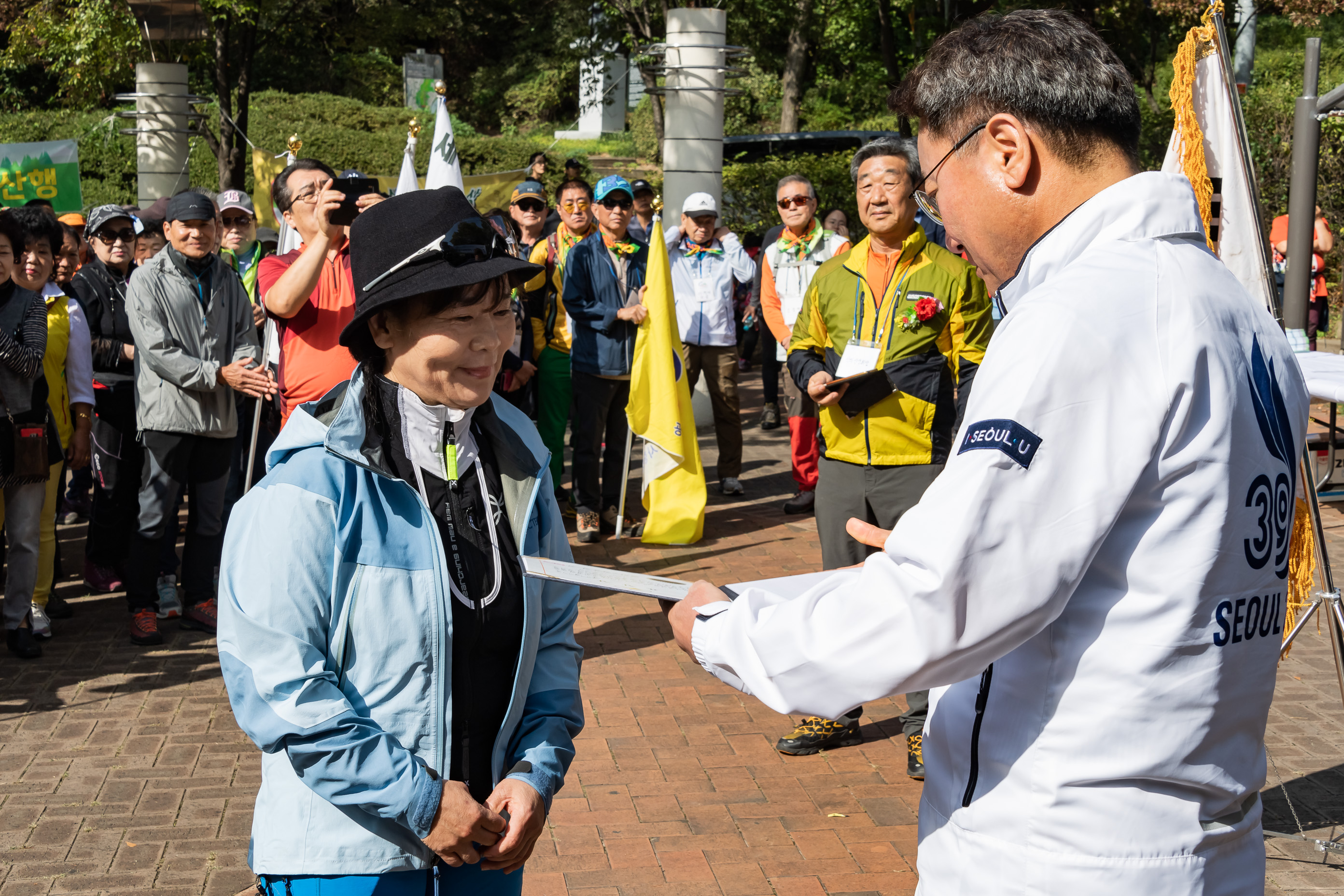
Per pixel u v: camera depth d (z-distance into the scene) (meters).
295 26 22.05
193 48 16.62
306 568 1.79
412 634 1.83
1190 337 1.41
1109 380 1.37
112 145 25.22
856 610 1.45
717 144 10.72
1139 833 1.42
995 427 1.38
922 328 4.28
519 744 2.01
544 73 33.34
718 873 3.52
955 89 1.58
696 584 1.75
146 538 5.52
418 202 1.85
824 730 4.39
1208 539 1.39
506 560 2.00
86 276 6.15
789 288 8.13
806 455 8.03
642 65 11.20
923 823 1.63
